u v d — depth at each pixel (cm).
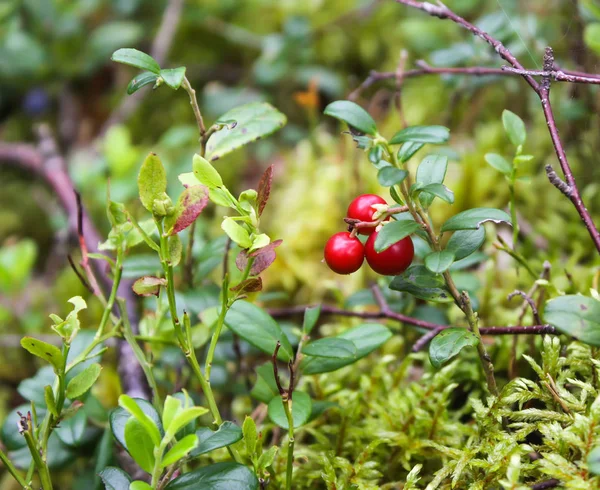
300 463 36
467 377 38
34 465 33
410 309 39
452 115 58
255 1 77
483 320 41
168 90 73
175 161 64
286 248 50
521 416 34
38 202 67
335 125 68
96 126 75
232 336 38
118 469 32
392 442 36
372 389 38
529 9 53
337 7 74
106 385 42
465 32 54
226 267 38
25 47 72
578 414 32
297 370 35
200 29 77
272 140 67
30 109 74
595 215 45
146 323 38
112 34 73
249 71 75
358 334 35
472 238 33
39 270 61
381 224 32
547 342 34
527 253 44
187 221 31
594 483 31
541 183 49
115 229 34
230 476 32
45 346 32
